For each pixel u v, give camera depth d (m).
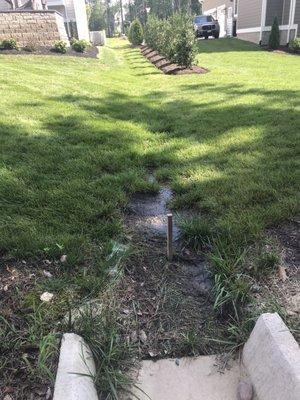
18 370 1.71
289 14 17.20
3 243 2.49
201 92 7.82
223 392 1.69
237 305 2.05
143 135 4.95
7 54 11.54
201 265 2.44
